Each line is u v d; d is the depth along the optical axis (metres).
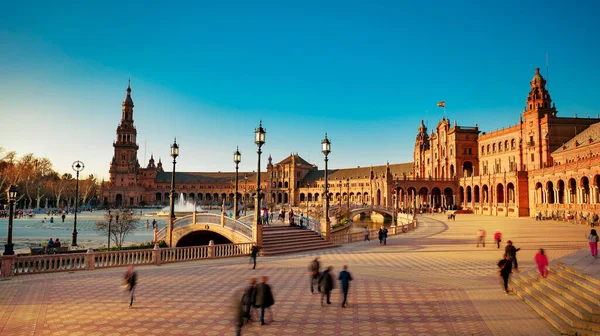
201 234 45.91
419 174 153.00
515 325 14.41
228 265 27.47
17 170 119.50
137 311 16.12
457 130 126.38
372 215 116.75
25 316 15.42
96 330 13.86
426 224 69.44
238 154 44.47
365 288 20.19
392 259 30.20
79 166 50.38
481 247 37.31
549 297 16.55
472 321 14.86
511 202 100.88
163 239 45.34
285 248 34.62
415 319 15.11
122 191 199.50
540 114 97.94
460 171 126.00
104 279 22.50
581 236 44.94
